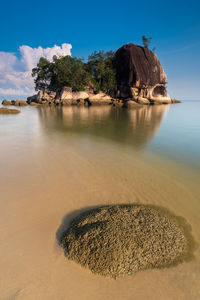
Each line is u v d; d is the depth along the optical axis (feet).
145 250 8.56
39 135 36.40
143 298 7.06
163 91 186.80
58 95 147.95
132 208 11.49
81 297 7.02
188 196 14.49
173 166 20.74
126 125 51.52
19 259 8.60
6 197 13.79
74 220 10.97
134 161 22.17
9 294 7.04
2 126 47.14
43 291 7.20
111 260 8.07
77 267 8.18
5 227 10.70
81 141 31.86
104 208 11.50
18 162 21.04
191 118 70.79
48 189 15.05
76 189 15.12
